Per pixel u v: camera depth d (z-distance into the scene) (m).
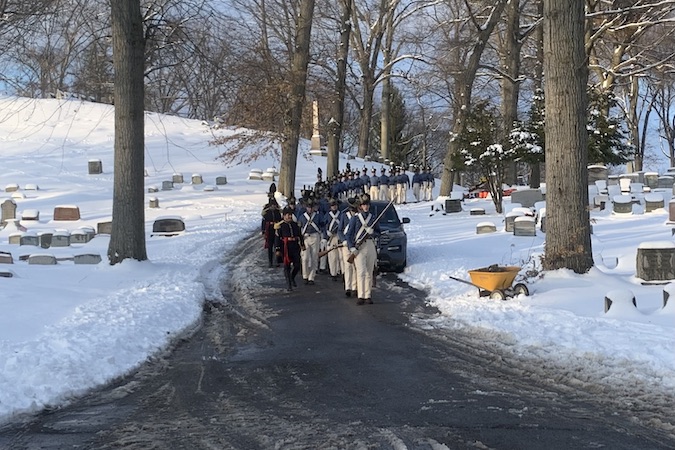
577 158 13.04
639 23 29.73
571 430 6.02
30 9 16.66
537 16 36.72
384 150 61.06
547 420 6.32
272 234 19.17
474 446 5.64
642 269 12.60
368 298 13.36
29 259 18.98
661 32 39.22
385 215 18.06
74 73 21.23
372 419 6.46
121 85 17.45
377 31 56.75
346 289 14.38
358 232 13.36
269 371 8.52
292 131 35.97
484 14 36.72
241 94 23.27
